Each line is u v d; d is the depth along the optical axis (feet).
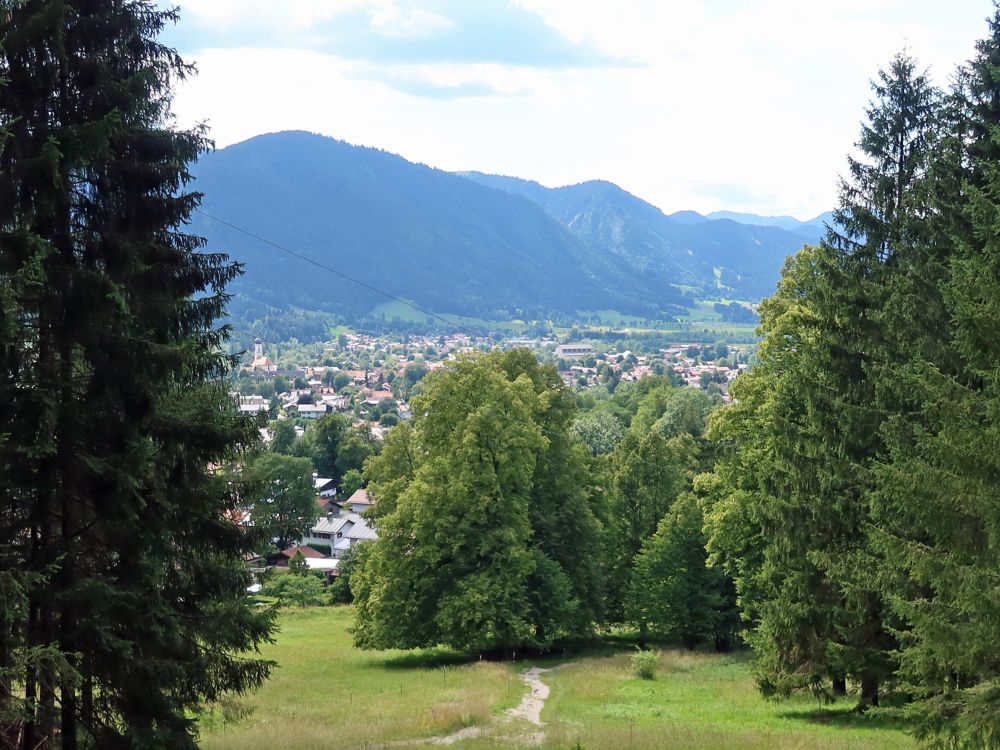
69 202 45.50
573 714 88.74
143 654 47.11
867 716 76.89
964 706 48.16
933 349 62.03
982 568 46.09
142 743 45.65
